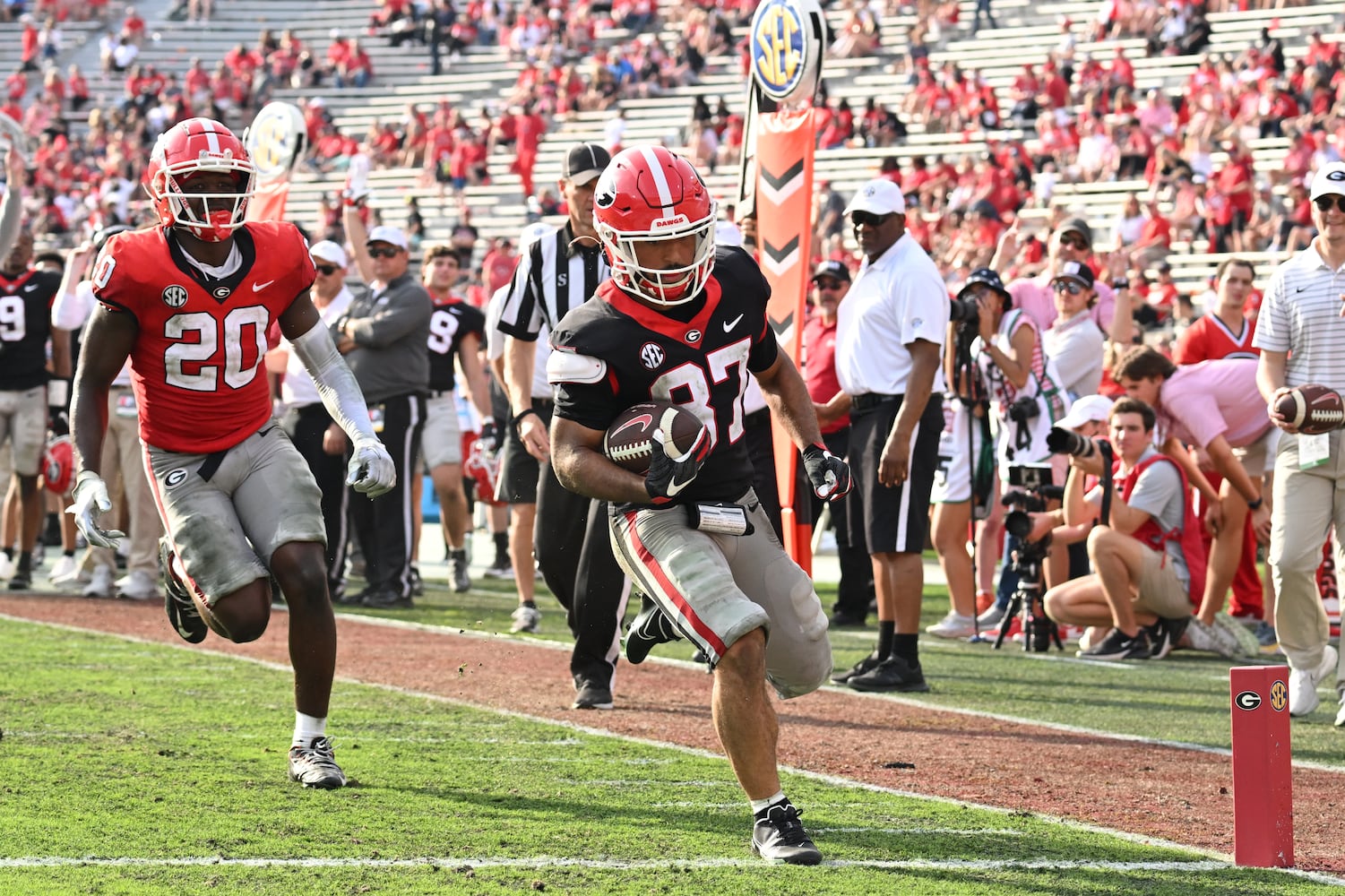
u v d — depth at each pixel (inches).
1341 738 689.0
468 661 874.8
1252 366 983.6
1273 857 454.9
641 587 479.8
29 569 1266.0
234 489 549.0
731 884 424.5
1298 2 2901.1
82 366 528.1
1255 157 2546.8
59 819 485.7
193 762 579.8
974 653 980.6
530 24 3720.5
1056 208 2337.6
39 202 3494.1
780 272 858.1
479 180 3255.4
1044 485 993.5
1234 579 1090.7
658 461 440.1
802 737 666.2
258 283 535.5
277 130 1194.0
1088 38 3063.5
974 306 1019.3
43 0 4325.8
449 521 1284.4
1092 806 541.0
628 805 523.5
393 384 1126.4
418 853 454.9
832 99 3159.5
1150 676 873.5
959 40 3216.0
